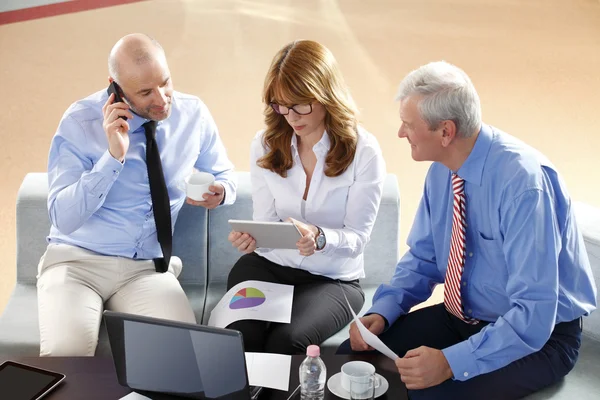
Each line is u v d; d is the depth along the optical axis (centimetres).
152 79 272
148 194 294
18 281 307
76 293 275
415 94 225
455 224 242
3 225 425
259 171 285
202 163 311
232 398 198
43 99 563
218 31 687
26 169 477
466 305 250
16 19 718
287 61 257
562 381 244
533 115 538
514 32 682
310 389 202
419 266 265
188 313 279
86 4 755
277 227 256
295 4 754
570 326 242
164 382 203
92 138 284
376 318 255
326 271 284
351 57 628
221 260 314
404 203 440
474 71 603
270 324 270
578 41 664
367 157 274
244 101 561
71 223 277
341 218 283
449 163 237
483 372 224
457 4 752
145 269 295
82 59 631
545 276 223
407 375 218
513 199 226
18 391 205
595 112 545
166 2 763
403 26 695
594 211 289
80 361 219
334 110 264
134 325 199
